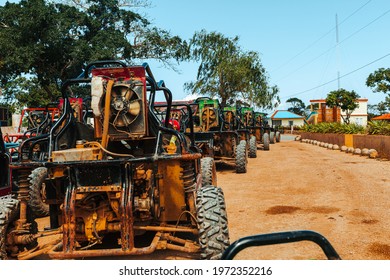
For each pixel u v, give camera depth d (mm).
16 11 20766
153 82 4367
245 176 10766
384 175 10281
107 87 4008
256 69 36094
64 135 4441
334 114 46750
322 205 6945
